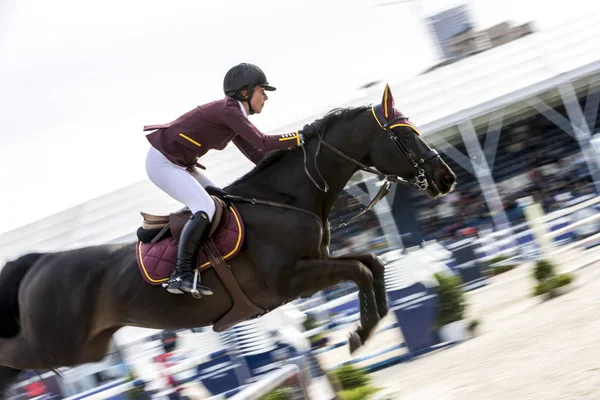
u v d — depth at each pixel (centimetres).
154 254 652
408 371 1053
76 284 675
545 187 2164
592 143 1967
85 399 1120
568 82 1922
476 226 1964
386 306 649
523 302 1309
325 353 1354
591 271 1375
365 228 1880
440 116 1825
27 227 1568
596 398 616
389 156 655
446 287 1173
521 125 2236
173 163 648
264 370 1152
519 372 805
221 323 664
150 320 670
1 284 703
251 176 675
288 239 642
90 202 1576
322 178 659
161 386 1148
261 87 653
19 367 699
